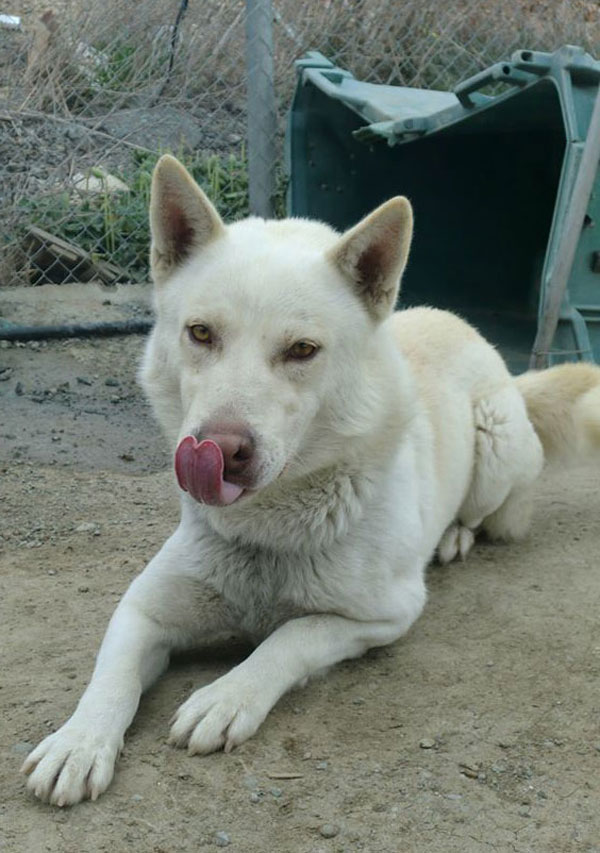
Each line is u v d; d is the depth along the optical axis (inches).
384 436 56.6
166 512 73.7
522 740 53.4
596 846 48.6
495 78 86.8
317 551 56.3
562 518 74.0
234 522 55.9
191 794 50.1
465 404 67.7
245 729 52.4
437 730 53.7
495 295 116.6
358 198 112.0
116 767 51.1
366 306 56.0
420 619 61.9
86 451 82.4
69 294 113.2
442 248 114.2
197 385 53.5
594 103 85.6
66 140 123.5
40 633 59.9
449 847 48.4
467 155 112.6
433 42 133.1
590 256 87.6
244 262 54.6
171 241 56.5
